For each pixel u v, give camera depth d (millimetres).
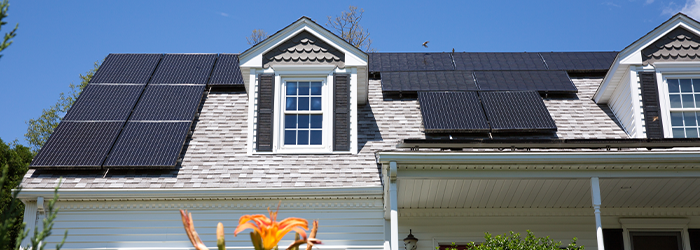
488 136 11016
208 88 12625
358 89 11594
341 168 10289
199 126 11344
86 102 11711
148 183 9906
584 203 10352
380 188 9820
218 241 3918
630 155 8484
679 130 10781
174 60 13688
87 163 9984
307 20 11398
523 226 10438
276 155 10578
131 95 12016
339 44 11359
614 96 11836
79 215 9781
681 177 8797
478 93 12164
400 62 14102
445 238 10266
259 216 4070
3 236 4305
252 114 10930
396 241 8289
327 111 10969
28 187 9695
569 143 9000
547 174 8789
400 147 9227
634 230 10625
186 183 9938
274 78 11164
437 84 12609
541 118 11133
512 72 13242
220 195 9797
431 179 8906
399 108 12000
